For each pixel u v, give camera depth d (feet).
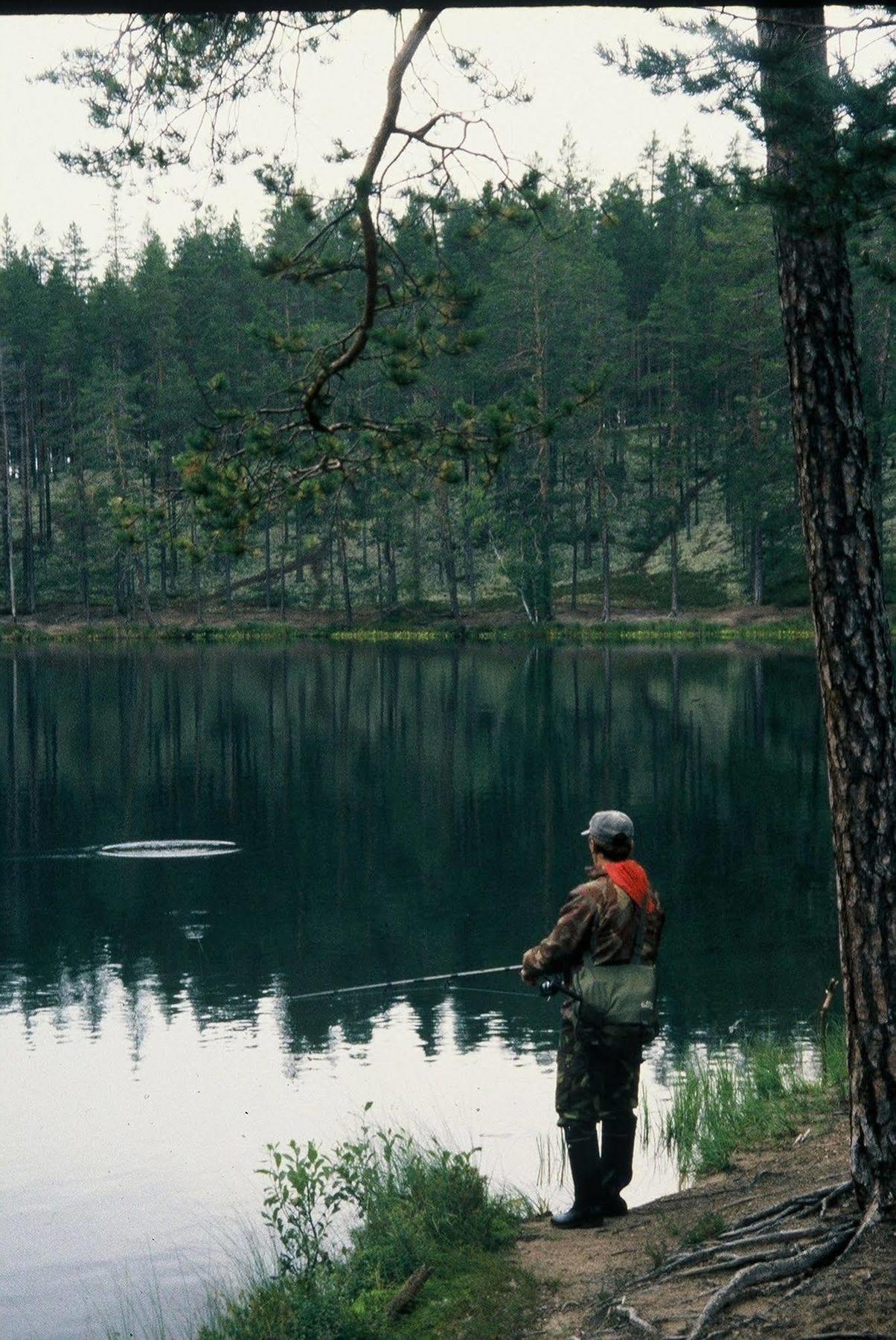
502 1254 20.27
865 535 18.16
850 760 18.15
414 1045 37.45
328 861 67.56
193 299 345.92
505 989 44.09
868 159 15.02
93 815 82.48
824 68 15.06
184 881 63.16
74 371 353.10
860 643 18.08
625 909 20.26
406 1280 19.70
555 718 130.41
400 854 69.21
